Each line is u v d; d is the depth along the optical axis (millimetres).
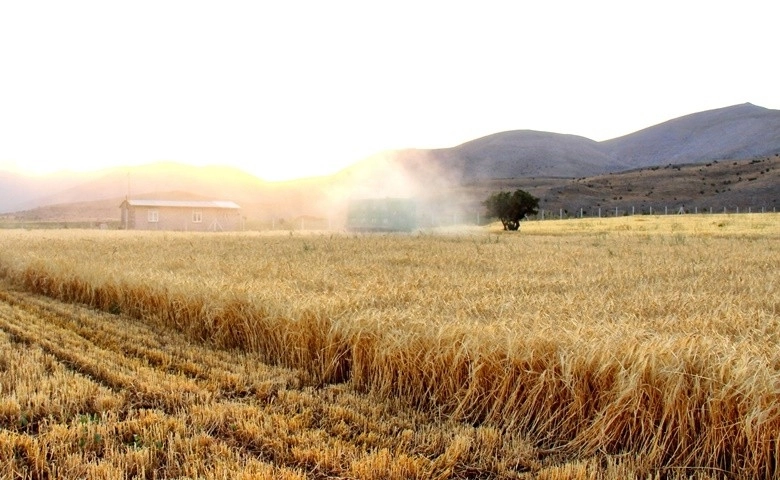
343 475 5312
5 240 32000
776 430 5223
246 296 10102
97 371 8109
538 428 6395
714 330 7316
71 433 5938
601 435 5930
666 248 27219
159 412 6598
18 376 7758
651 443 5734
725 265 18250
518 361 6637
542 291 12422
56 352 9133
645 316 9070
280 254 22984
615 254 23469
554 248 27406
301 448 5781
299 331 8703
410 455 5750
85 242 30484
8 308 13555
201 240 33875
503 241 34469
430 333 7473
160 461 5598
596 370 6184
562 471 5387
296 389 7758
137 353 9375
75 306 14141
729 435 5449
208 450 5762
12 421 6375
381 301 10258
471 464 5699
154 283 12289
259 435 6027
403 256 22234
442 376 7152
